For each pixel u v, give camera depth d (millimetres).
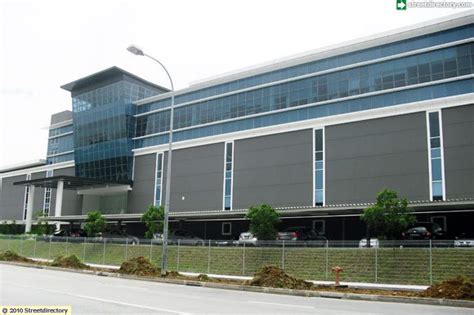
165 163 55750
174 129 56219
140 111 61688
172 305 12648
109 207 63719
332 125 41750
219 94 52438
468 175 33844
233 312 11578
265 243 32406
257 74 49594
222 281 21766
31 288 16234
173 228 52219
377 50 41188
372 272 25203
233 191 47656
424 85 37562
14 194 81250
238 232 47375
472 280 16141
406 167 36812
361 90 41219
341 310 12734
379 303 15125
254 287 19141
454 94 35969
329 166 41062
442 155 35250
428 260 24516
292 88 46219
